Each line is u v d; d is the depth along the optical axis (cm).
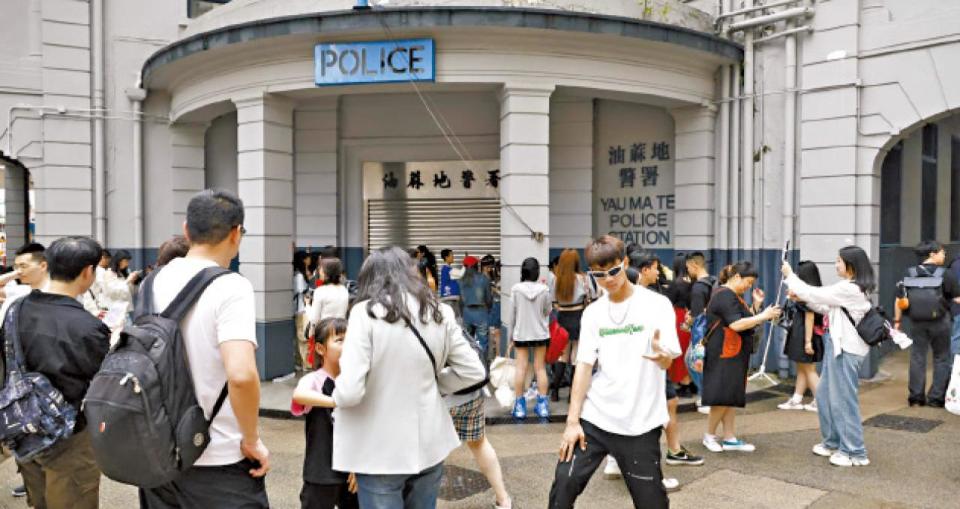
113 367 242
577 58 830
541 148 821
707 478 511
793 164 876
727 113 930
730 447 578
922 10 784
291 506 470
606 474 510
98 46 1102
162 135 1125
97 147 1104
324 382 355
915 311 707
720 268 934
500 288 922
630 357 355
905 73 792
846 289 532
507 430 657
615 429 351
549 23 775
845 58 828
